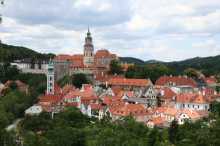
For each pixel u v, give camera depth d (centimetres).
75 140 15088
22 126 18788
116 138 14400
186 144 14438
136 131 16250
